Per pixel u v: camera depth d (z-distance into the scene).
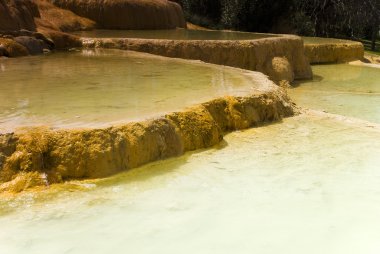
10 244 3.74
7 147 4.65
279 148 5.97
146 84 7.50
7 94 6.50
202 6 24.89
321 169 5.32
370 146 6.11
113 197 4.53
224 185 4.86
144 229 4.01
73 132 4.90
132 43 12.12
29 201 4.38
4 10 11.10
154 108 5.94
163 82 7.71
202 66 9.65
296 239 3.93
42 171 4.70
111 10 16.22
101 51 11.78
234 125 6.62
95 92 6.76
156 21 17.17
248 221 4.18
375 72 15.38
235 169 5.28
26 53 10.78
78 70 8.69
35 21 13.17
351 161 5.57
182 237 3.91
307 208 4.43
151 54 11.54
